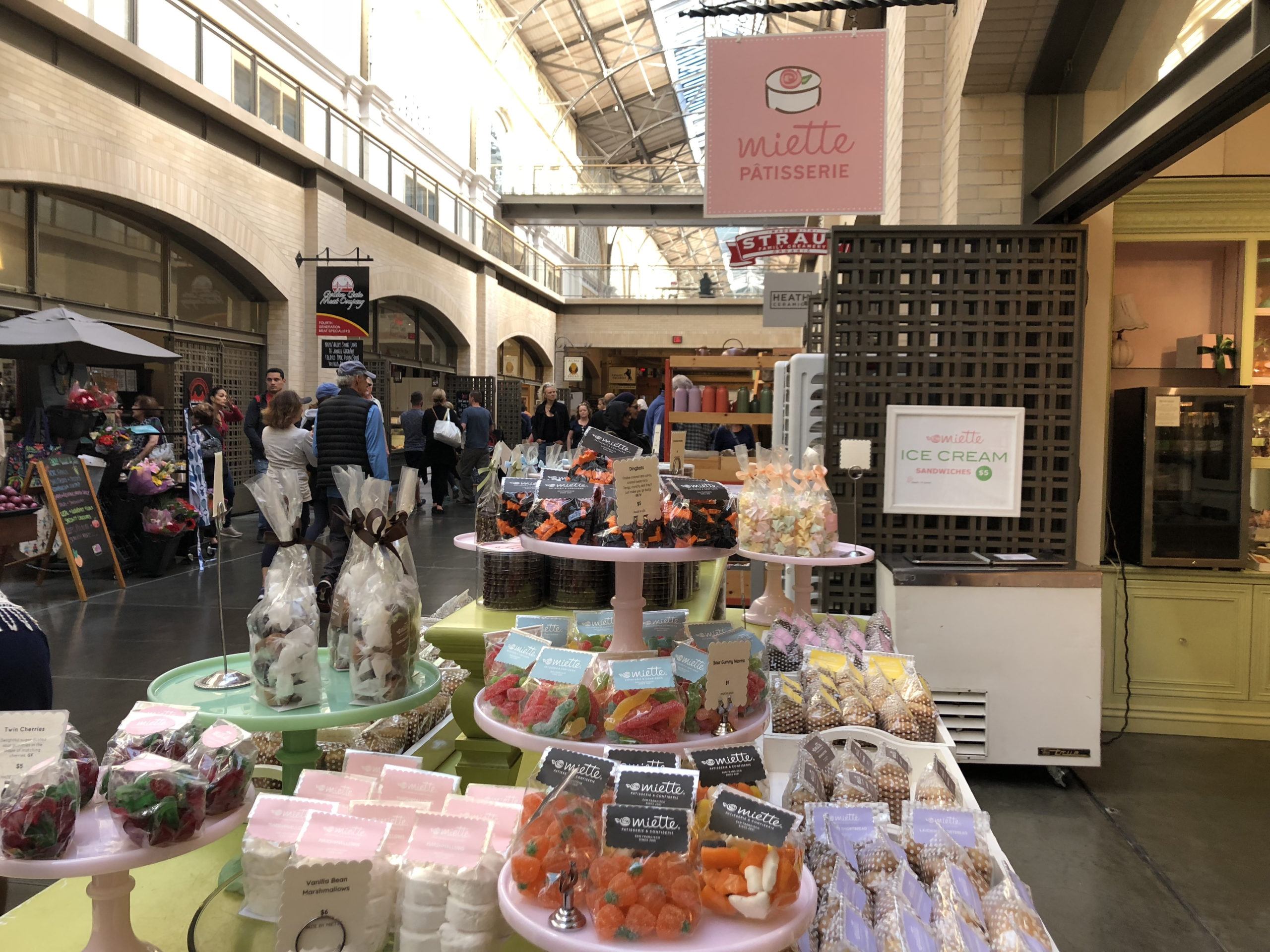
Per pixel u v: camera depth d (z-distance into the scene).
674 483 1.87
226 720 1.60
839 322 3.87
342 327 10.22
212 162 8.88
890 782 1.87
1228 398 3.99
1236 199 4.18
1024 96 4.11
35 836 1.18
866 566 3.91
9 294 6.86
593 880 1.14
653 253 32.12
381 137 13.20
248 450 10.16
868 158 4.02
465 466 11.23
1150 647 4.10
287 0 10.59
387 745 2.21
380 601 1.75
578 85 20.92
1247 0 2.43
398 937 1.30
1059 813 3.23
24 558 6.04
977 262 3.79
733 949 1.08
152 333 8.70
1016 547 3.82
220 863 1.79
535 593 2.37
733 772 1.43
